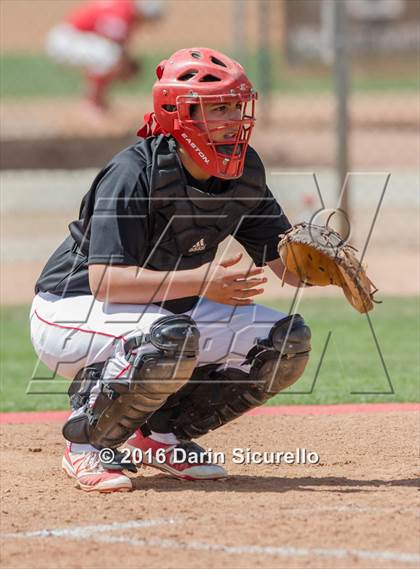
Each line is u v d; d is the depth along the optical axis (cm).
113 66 6688
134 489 1393
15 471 1512
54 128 6303
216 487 1402
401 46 8894
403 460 1563
